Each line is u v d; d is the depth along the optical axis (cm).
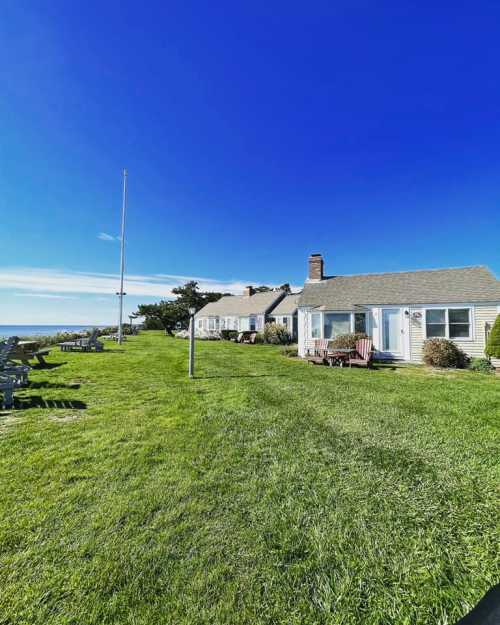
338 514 254
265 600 174
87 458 350
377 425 477
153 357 1377
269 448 386
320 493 285
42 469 323
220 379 862
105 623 159
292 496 279
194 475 314
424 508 264
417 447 394
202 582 184
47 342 2123
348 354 1246
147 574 189
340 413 538
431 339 1355
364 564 203
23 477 305
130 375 908
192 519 244
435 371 1132
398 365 1322
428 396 675
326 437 425
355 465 343
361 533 232
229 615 165
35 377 864
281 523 241
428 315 1466
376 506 267
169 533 226
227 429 452
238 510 257
